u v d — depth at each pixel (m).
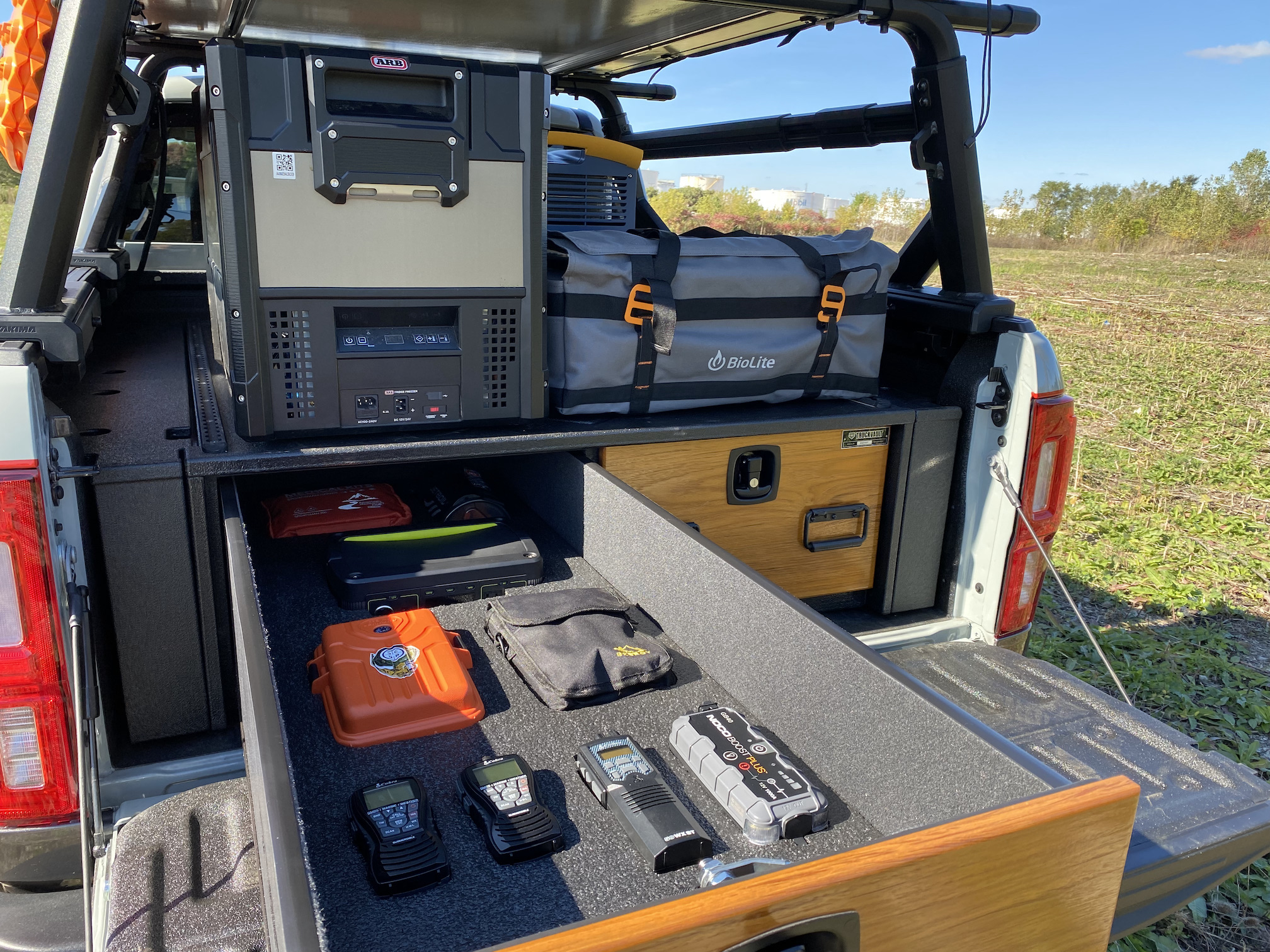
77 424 1.76
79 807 1.32
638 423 1.99
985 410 2.17
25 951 1.25
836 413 2.12
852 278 2.14
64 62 1.36
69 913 1.33
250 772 1.12
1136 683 3.52
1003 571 2.16
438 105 1.69
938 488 2.26
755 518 2.11
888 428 2.19
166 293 3.36
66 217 1.42
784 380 2.14
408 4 1.98
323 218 1.63
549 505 2.20
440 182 1.69
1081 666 3.63
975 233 2.21
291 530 1.96
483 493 2.18
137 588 1.48
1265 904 2.36
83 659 1.25
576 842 1.16
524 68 1.72
